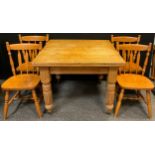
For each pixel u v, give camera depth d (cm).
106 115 219
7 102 209
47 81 195
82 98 256
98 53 204
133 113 222
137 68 232
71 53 203
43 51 211
